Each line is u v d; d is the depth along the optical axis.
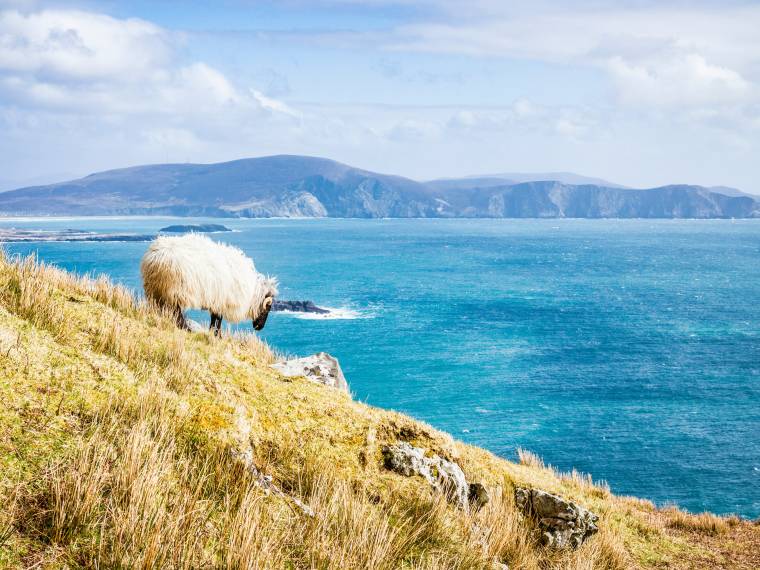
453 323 113.31
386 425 9.48
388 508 7.55
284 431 7.98
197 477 5.80
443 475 8.91
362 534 6.24
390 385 73.62
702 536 15.53
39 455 4.81
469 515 8.88
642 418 64.12
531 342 99.00
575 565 9.44
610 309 132.00
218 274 12.13
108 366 6.64
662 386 75.81
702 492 47.62
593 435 59.19
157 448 5.41
